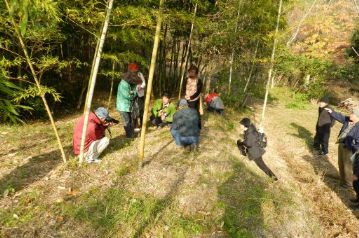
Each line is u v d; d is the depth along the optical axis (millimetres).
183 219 4711
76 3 6387
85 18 6387
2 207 4469
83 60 10734
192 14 9617
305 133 10547
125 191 5102
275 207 5395
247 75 12672
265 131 10523
